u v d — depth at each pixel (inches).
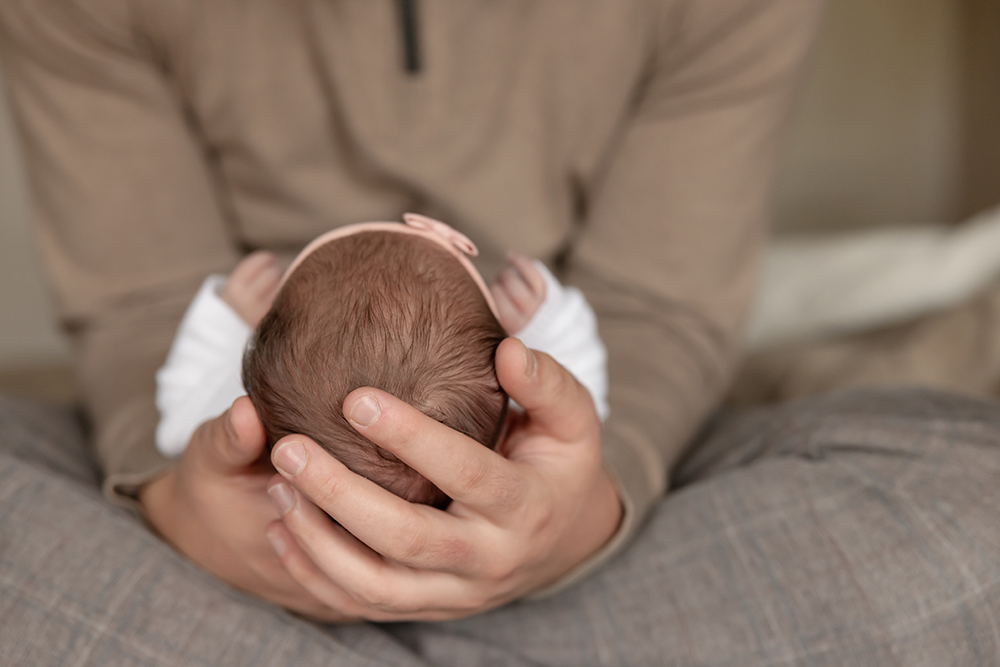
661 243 39.6
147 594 23.8
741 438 35.3
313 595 23.4
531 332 29.4
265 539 24.0
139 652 23.1
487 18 37.9
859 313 60.7
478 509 20.2
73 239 39.1
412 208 40.9
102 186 38.7
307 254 25.5
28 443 32.8
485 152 39.6
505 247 40.7
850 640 23.5
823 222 99.8
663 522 28.3
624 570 27.2
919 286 59.9
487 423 22.8
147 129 39.1
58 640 23.2
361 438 21.5
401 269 23.7
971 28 93.6
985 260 59.0
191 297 39.6
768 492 27.3
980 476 25.5
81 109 38.2
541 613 26.8
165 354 36.2
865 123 97.8
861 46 95.4
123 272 39.2
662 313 39.5
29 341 81.2
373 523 18.8
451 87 38.5
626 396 34.1
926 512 24.7
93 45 37.3
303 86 38.9
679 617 25.3
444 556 20.0
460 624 27.1
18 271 81.1
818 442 29.2
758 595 24.9
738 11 37.1
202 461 23.2
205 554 26.2
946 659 23.2
